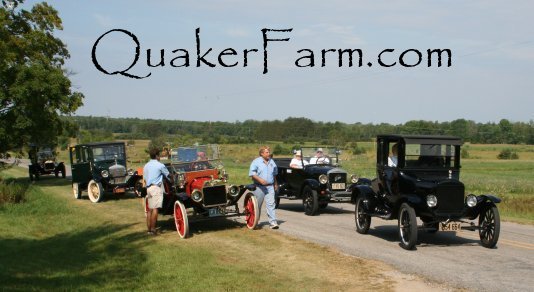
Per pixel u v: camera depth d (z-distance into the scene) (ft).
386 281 26.22
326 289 25.18
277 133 342.44
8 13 104.73
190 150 43.93
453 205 34.24
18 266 31.04
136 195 73.72
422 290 24.64
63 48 115.96
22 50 104.88
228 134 451.53
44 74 98.12
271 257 32.24
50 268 30.73
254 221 42.37
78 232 44.39
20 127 96.12
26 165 228.63
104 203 67.15
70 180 118.01
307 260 31.07
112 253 34.78
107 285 26.63
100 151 71.61
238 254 33.40
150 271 29.45
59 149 305.53
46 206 62.23
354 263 30.07
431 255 32.45
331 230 42.70
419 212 35.19
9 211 57.41
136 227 46.03
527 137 462.19
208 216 42.09
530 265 29.60
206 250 34.83
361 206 40.75
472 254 32.73
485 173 199.62
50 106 101.45
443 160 37.14
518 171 215.31
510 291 24.31
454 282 25.93
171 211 44.21
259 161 42.60
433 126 358.02
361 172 155.22
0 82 96.58
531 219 52.70
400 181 36.55
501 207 64.69
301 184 54.34
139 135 424.46
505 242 37.14
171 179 43.04
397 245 35.96
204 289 25.49
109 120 526.57
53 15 112.57
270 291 24.97
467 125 479.82
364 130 425.28
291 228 43.73
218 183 42.32
